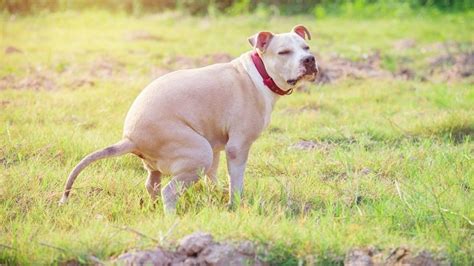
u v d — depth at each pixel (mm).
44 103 11250
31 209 7184
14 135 9484
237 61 7566
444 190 7504
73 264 6102
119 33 18828
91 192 7691
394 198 7508
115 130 9938
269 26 20453
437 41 18234
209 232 6348
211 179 7723
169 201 7055
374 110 11617
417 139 10070
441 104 11750
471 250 6348
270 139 9938
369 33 19516
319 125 10781
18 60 14773
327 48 17172
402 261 6188
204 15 23484
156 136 7016
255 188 7766
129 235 6410
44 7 22531
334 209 7223
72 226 6770
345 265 6211
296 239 6348
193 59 15164
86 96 11695
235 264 6133
